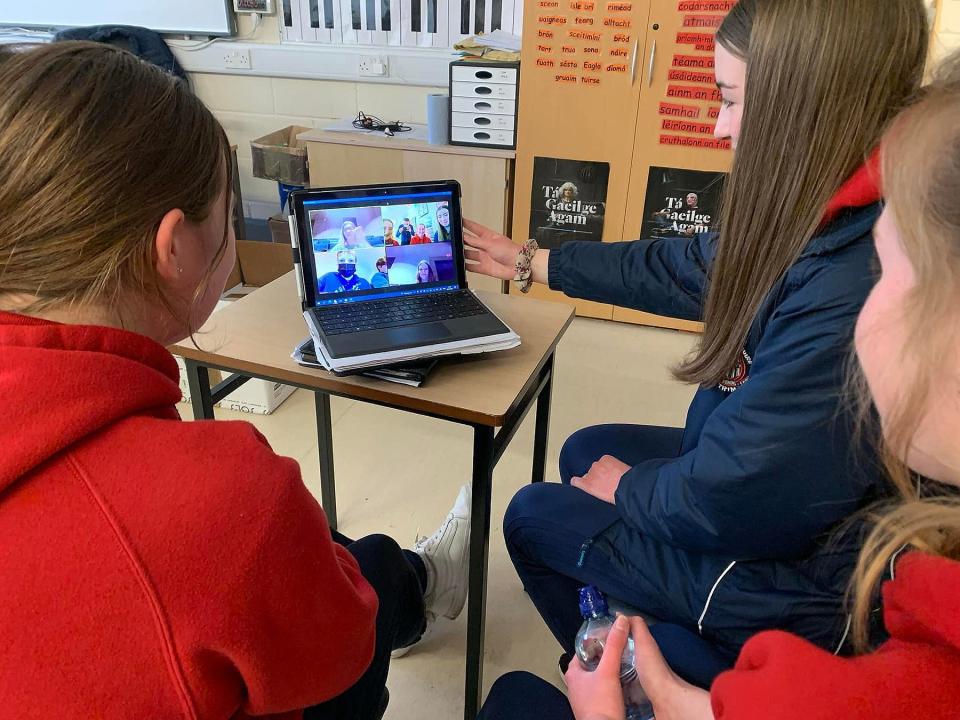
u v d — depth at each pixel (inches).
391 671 60.6
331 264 50.8
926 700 19.2
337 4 129.6
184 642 20.7
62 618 20.0
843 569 37.5
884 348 19.0
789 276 38.4
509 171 115.1
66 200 21.6
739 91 42.3
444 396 46.0
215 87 142.2
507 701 41.6
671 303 58.2
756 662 24.4
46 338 22.0
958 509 19.5
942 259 16.9
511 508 52.6
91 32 130.5
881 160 19.8
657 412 95.9
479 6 123.2
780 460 35.9
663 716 34.0
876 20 34.9
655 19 99.7
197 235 25.9
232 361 49.7
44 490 20.4
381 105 136.2
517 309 58.0
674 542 42.5
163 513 20.9
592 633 43.0
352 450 86.7
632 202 112.1
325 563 24.4
